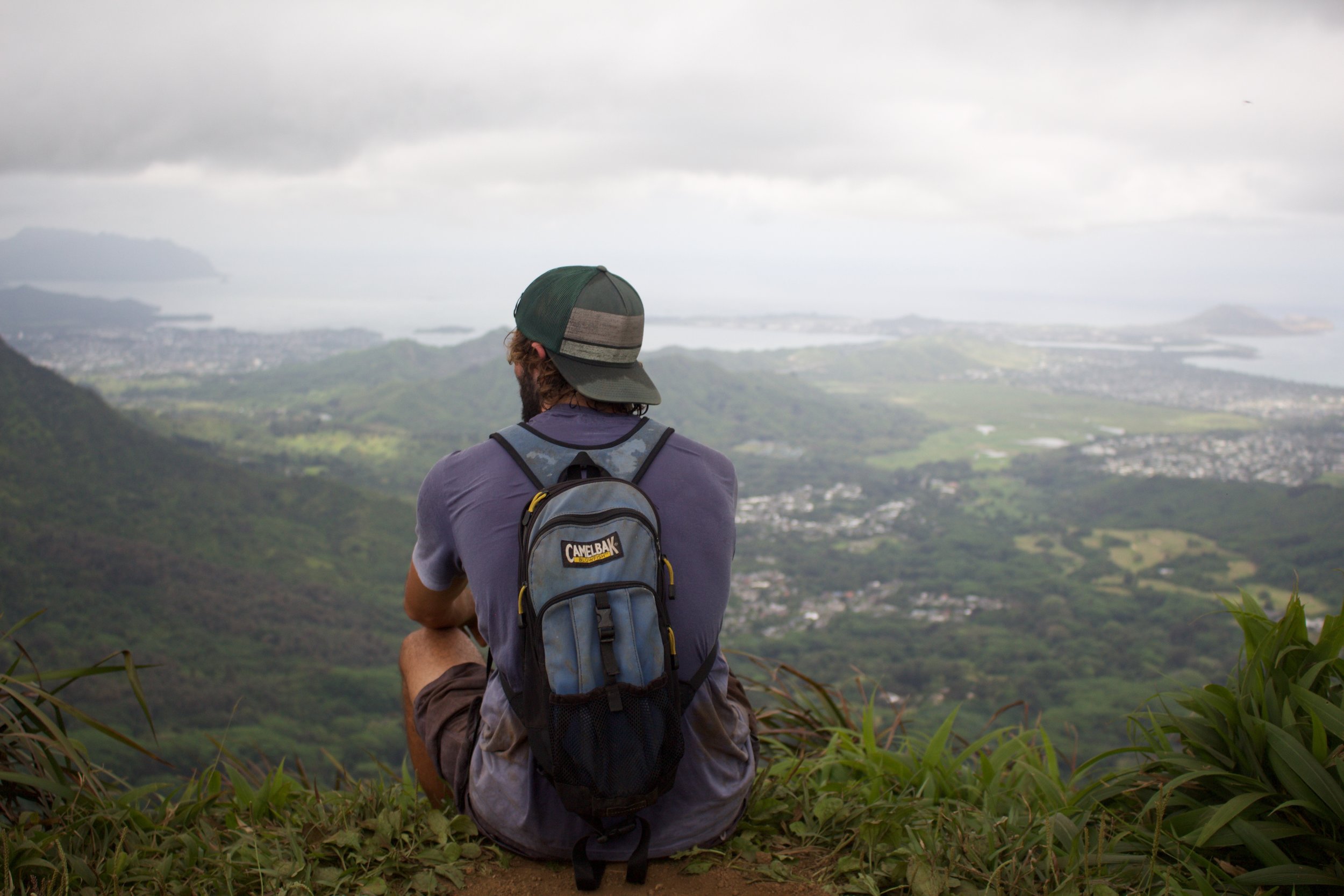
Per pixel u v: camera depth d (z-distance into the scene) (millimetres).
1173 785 1742
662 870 1738
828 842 1953
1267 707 1818
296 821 2068
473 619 2115
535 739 1448
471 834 1878
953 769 2324
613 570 1419
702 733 1664
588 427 1641
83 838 1938
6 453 133625
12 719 1908
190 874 1834
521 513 1555
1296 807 1726
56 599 92750
